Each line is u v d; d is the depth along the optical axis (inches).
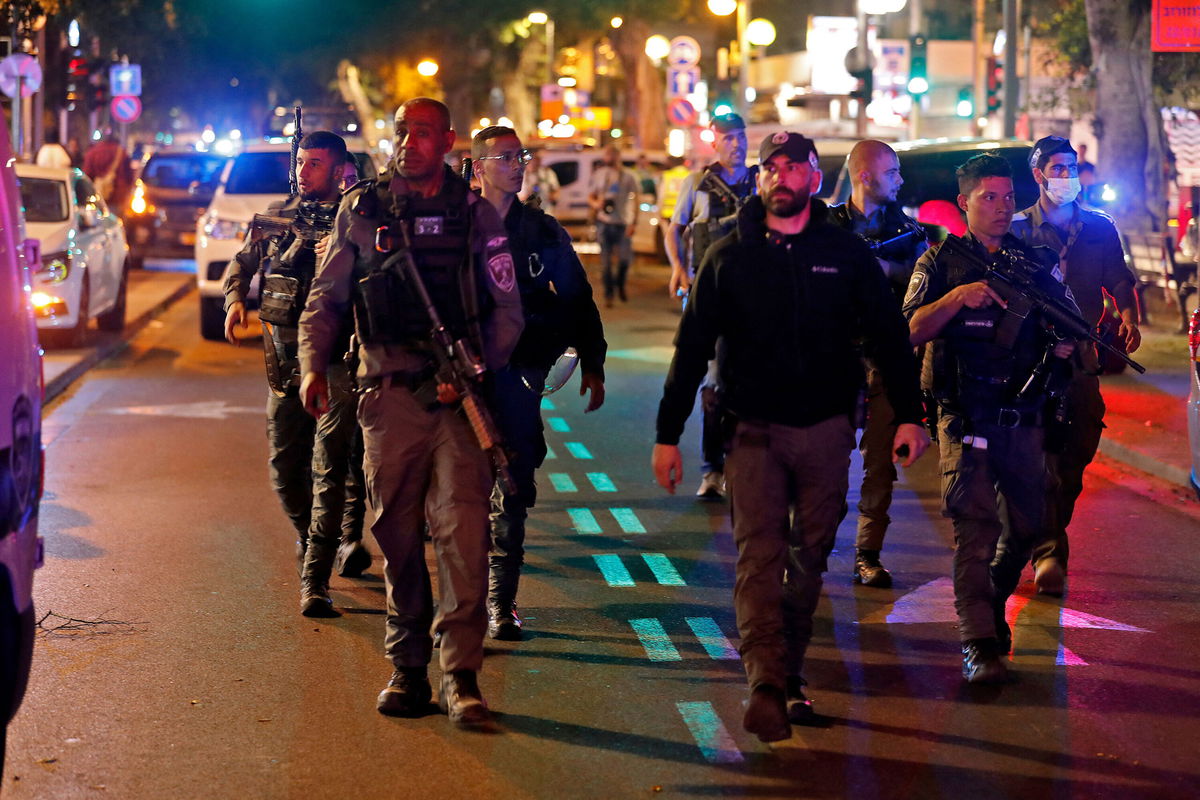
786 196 551.8
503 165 672.4
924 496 1064.8
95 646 686.5
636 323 2236.7
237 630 713.6
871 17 4215.1
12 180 491.8
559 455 1203.9
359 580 808.3
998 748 567.5
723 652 689.0
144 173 3186.5
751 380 560.1
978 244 643.5
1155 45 1508.4
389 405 575.2
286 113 3120.1
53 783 528.7
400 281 569.3
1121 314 768.3
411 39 5821.9
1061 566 791.1
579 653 685.9
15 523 443.8
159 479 1074.1
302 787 527.5
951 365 641.6
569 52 6791.3
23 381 466.0
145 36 4141.2
